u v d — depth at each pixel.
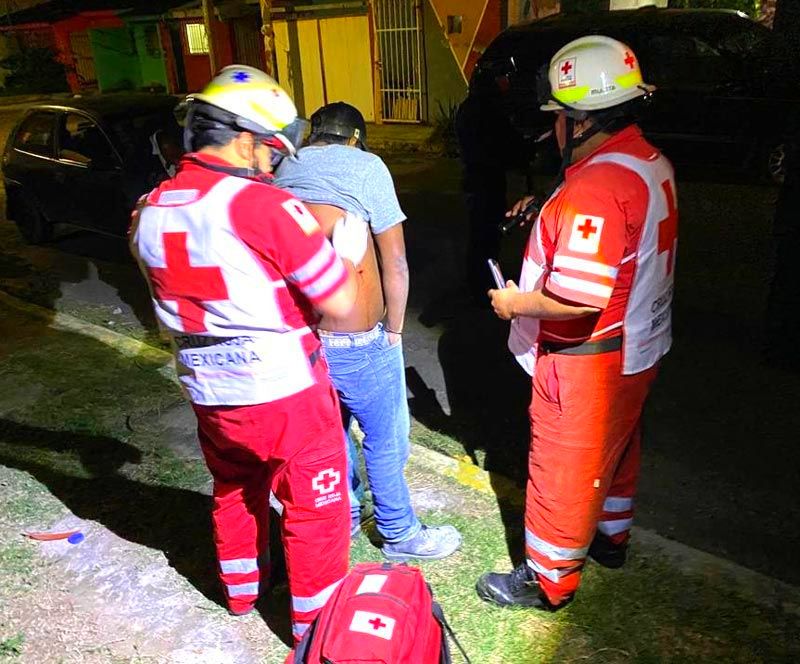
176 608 2.87
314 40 15.34
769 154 8.52
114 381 4.89
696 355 4.86
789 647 2.54
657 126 9.07
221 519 2.62
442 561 3.02
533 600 2.74
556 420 2.40
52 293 6.82
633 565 2.96
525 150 5.22
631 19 9.24
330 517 2.34
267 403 2.14
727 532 3.24
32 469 3.86
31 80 26.38
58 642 2.72
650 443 3.93
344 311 2.10
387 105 14.83
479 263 5.62
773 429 3.99
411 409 4.41
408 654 1.76
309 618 2.44
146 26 22.08
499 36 9.66
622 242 2.13
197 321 2.08
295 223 1.99
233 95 2.00
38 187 7.98
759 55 8.49
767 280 6.05
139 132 7.21
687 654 2.54
